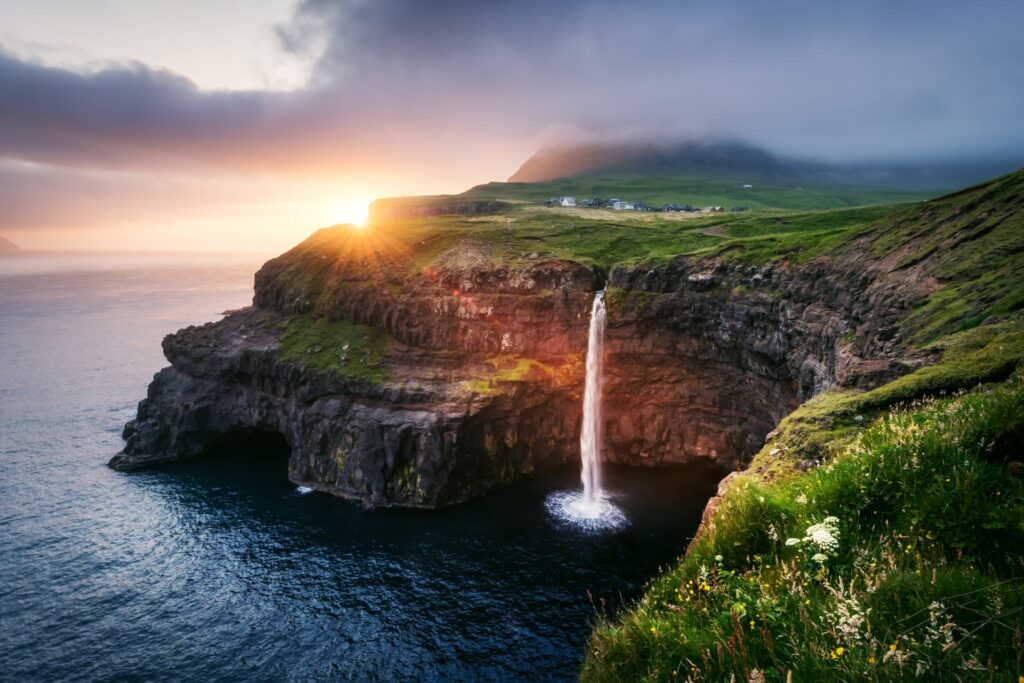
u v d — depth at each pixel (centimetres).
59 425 10962
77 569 6022
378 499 7412
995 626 523
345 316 10069
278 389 9262
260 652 4731
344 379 8369
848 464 958
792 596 689
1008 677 453
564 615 5047
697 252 7844
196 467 8900
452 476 7438
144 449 9119
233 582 5731
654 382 7969
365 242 12381
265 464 9000
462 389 7838
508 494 7569
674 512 6850
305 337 9831
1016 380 1423
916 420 1109
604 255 9869
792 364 5812
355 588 5569
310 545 6419
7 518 7150
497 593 5400
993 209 3819
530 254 9762
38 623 5169
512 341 8456
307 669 4516
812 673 540
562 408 8338
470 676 4362
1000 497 751
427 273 9719
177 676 4491
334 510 7312
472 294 8844
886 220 5462
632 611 891
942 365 1867
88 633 5025
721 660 624
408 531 6669
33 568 6050
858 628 558
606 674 744
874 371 2333
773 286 6353
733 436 7412
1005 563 669
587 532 6444
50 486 8131
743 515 962
